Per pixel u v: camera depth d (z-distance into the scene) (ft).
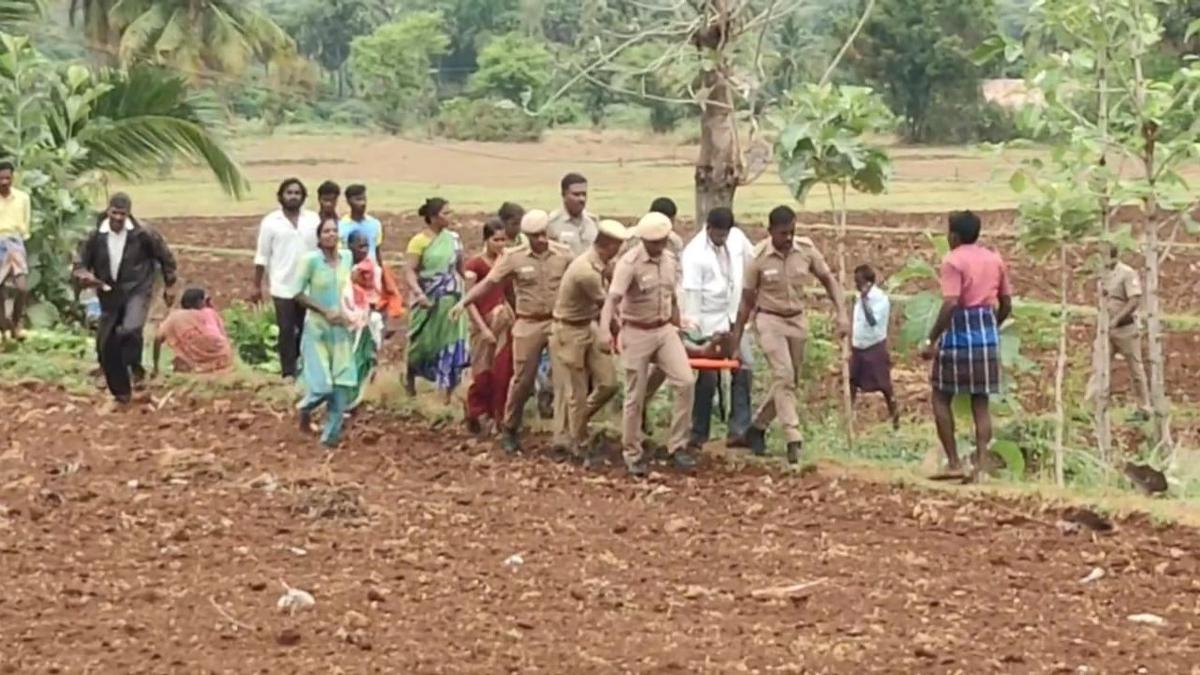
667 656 28.30
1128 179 48.47
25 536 35.81
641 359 43.98
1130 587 34.55
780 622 31.01
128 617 30.01
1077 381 58.59
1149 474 43.96
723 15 49.75
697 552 36.55
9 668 26.94
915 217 133.39
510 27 229.66
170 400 53.11
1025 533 39.37
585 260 44.75
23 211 61.98
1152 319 48.29
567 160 202.90
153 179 81.56
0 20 73.87
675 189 166.09
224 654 27.94
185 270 104.68
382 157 209.87
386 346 67.10
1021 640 30.12
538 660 27.91
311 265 46.73
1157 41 45.96
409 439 48.19
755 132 50.44
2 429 48.44
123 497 39.81
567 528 38.42
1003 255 104.88
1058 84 46.68
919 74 194.59
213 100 75.31
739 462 45.91
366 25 241.14
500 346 48.16
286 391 53.67
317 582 32.78
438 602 31.60
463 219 137.49
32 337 61.82
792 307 45.34
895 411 54.90
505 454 46.70
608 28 52.37
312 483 41.73
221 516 38.19
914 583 34.32
